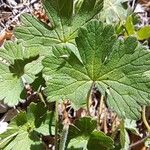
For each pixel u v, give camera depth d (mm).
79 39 132
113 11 182
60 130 161
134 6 205
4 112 169
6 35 184
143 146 172
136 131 161
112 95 135
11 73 155
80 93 137
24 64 156
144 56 131
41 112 152
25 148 151
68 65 135
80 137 152
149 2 208
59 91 136
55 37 152
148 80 131
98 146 151
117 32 174
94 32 131
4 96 152
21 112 148
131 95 133
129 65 132
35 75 157
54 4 148
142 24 204
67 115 177
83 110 177
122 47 132
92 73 135
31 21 151
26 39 152
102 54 133
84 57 133
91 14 150
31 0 197
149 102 131
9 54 155
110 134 174
